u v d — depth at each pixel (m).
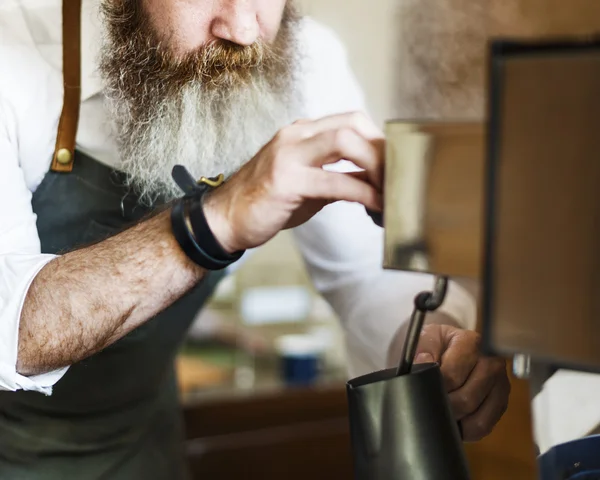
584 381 0.66
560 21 0.54
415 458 0.57
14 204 0.94
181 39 0.89
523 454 0.93
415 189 0.54
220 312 2.63
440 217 0.53
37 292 0.79
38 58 0.99
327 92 1.19
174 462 1.32
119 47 0.94
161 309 0.80
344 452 2.04
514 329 0.46
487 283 0.46
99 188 1.07
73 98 1.01
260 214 0.69
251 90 0.95
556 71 0.43
